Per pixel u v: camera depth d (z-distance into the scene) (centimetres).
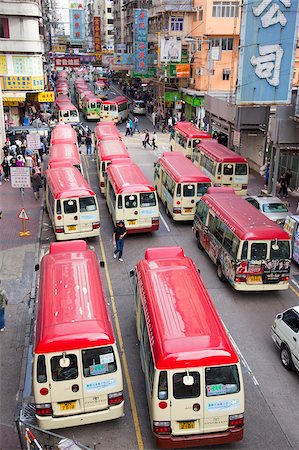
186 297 1012
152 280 1088
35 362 868
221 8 4297
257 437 938
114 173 2128
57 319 923
